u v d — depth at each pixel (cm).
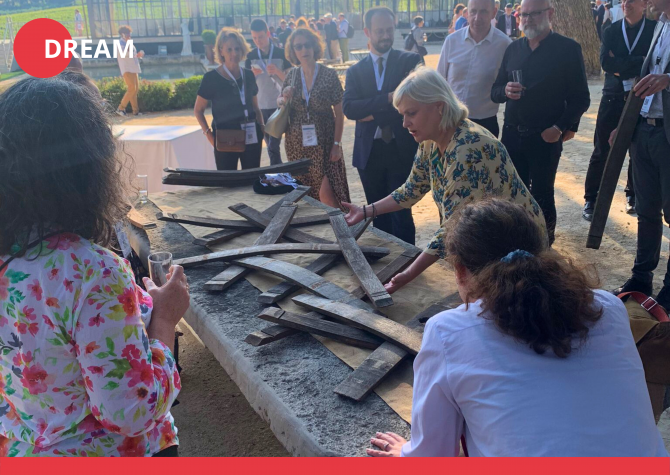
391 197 309
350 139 970
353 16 2795
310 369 216
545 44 423
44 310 118
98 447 130
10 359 125
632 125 347
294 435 184
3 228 119
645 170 367
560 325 128
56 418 127
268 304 269
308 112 509
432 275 295
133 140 546
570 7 1441
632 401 129
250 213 375
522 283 130
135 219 379
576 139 870
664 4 335
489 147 243
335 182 532
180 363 359
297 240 346
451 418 137
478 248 145
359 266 286
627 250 471
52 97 118
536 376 128
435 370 138
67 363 122
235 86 530
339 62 2180
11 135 115
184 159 573
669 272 371
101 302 117
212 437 292
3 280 121
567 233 512
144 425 122
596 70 1480
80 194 120
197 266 313
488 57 470
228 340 238
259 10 2886
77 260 118
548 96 424
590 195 539
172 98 1463
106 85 1426
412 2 3039
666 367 204
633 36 470
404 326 229
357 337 229
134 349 120
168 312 147
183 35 2797
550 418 124
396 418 188
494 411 127
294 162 472
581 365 130
